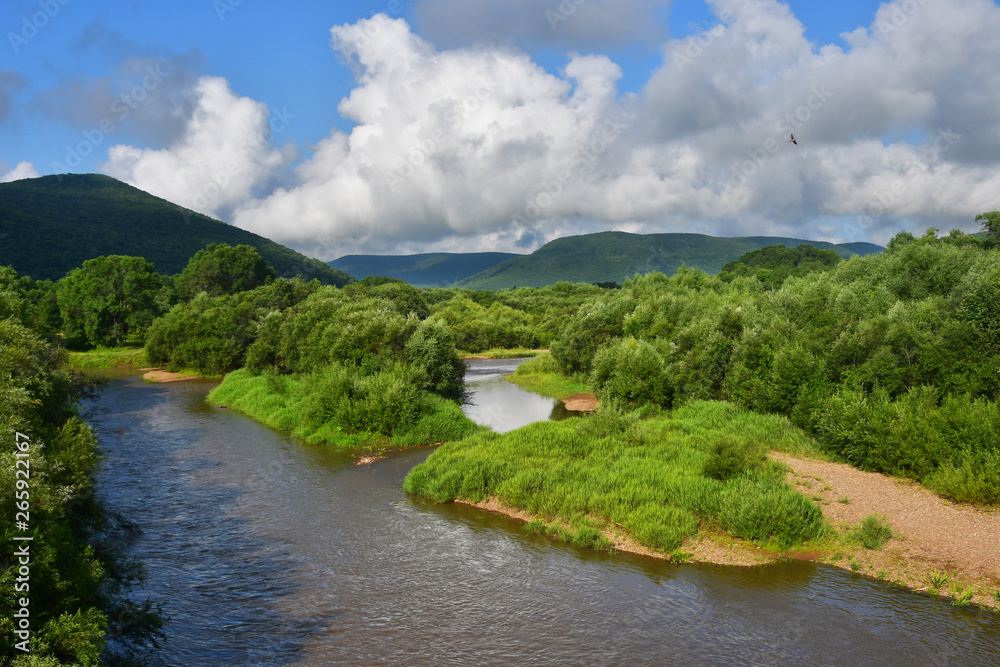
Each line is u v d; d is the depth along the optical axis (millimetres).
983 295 26422
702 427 28984
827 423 25141
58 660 8688
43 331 25469
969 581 14773
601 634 12906
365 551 17469
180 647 12352
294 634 12984
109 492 23156
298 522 19891
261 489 23516
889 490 20203
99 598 11406
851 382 27109
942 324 26656
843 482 21125
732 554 16719
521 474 21703
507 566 16359
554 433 27234
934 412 22016
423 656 12141
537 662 11898
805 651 12172
